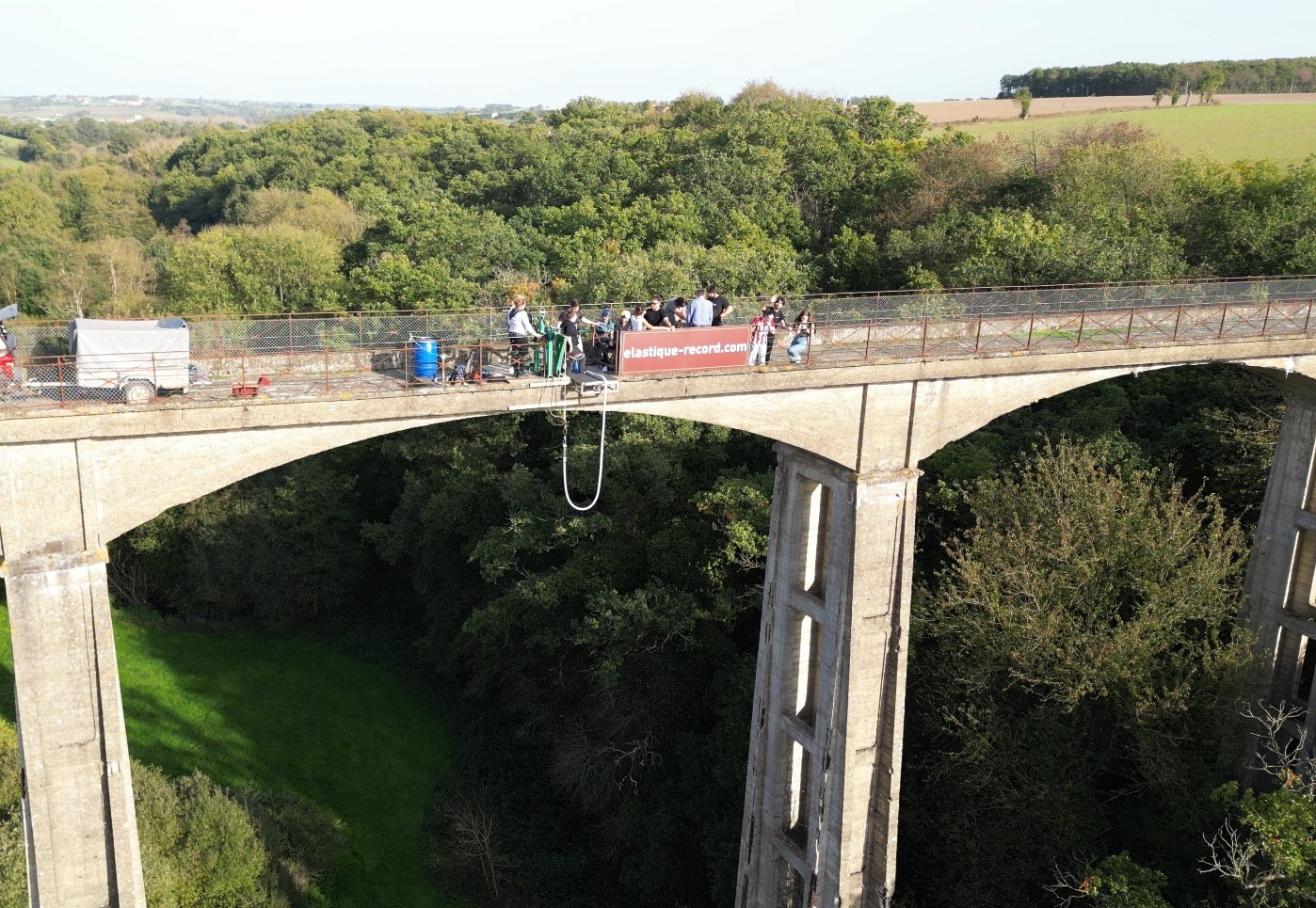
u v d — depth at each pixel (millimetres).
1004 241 62875
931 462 48250
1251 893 32250
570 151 108688
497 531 53031
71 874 25516
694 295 57719
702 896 43688
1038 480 41750
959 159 83625
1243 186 72062
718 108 128750
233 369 27797
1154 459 50438
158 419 24438
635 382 29484
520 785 52062
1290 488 40000
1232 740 38312
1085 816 36438
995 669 37219
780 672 35719
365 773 52656
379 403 26906
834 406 31828
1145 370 35844
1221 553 38688
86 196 147125
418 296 69875
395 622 67375
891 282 74438
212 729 55312
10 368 24391
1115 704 37094
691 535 48312
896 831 34875
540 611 51312
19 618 23938
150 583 69500
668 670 46969
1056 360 33969
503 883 45969
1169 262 59531
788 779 36844
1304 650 41469
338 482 68062
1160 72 148500
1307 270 57188
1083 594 37688
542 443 61312
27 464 23453
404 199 100188
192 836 40750
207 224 137125
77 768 25156
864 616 32844
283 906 41344
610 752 49688
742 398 30781
